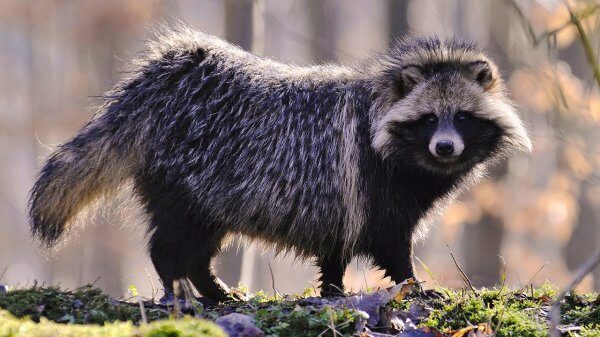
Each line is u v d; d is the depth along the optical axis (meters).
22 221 44.09
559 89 13.98
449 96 12.51
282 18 44.28
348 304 10.27
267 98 12.55
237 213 12.50
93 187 12.56
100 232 33.12
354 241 12.59
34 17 35.81
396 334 9.97
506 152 13.11
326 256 13.04
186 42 12.74
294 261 13.43
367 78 12.80
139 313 9.96
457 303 10.55
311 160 12.48
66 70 39.91
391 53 13.12
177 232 12.51
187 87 12.42
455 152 12.21
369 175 12.51
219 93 12.46
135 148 12.41
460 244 35.66
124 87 12.65
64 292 10.38
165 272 12.56
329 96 12.67
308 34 42.00
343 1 48.25
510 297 11.11
